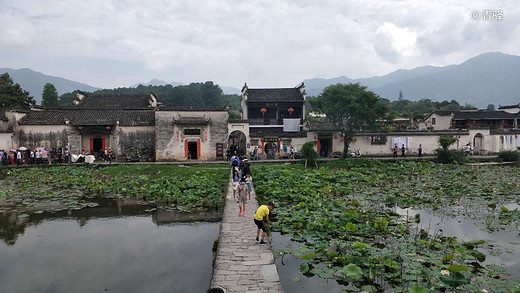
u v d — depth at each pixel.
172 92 96.81
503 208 15.13
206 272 9.98
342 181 22.77
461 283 7.75
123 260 10.82
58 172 26.89
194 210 16.78
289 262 10.23
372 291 8.19
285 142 34.94
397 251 10.68
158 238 12.86
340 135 35.34
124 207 17.50
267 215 10.79
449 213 15.49
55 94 56.12
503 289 8.23
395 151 34.59
